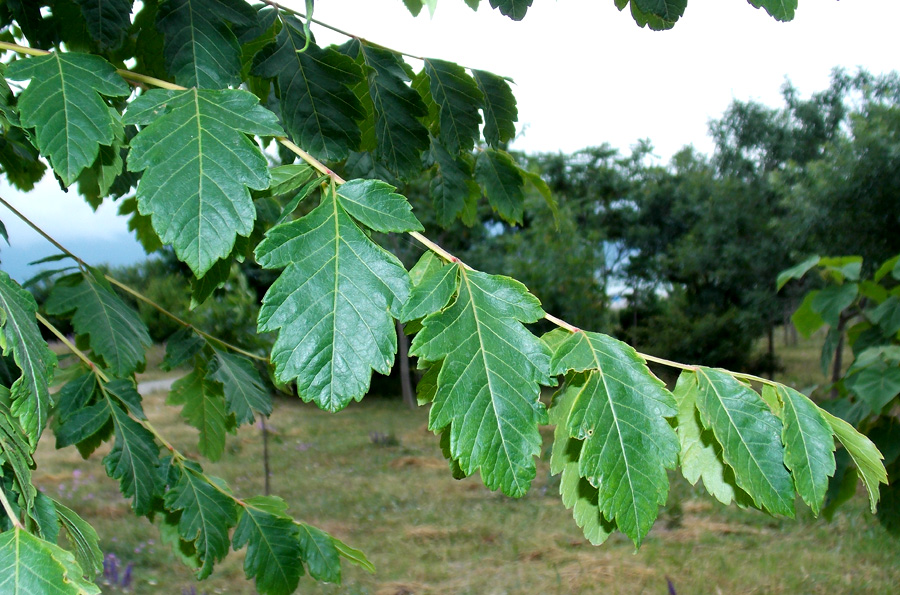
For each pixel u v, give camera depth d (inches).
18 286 12.9
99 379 21.7
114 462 20.7
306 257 11.9
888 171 179.2
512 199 28.8
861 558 95.6
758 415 12.9
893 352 32.1
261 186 12.2
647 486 12.0
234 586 86.4
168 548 98.1
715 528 112.4
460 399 11.8
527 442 11.8
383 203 12.7
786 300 269.1
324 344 11.5
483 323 12.3
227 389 27.1
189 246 11.7
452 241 239.1
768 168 289.0
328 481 143.3
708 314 304.8
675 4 16.4
